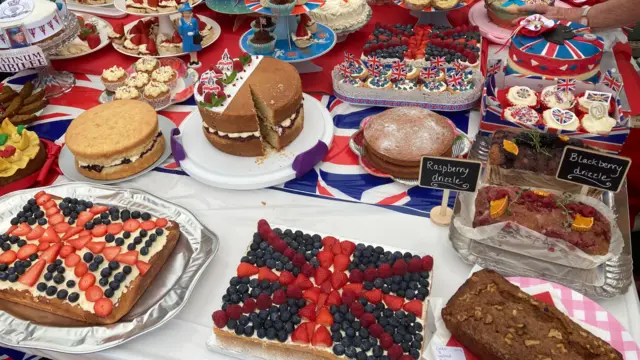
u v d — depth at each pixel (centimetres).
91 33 135
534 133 90
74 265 78
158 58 126
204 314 74
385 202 89
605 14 116
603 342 62
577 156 73
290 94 96
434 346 65
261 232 79
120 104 103
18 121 108
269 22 117
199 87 97
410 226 85
